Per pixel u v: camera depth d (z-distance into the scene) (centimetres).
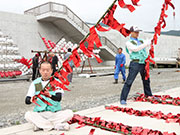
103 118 374
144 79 525
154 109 438
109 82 1101
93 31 210
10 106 555
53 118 313
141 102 512
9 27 2061
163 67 2695
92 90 811
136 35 491
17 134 297
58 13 2112
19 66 1575
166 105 476
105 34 2764
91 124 331
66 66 246
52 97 294
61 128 307
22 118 430
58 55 1479
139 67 487
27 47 2173
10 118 431
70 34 2423
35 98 283
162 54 3406
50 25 2339
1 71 1484
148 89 540
